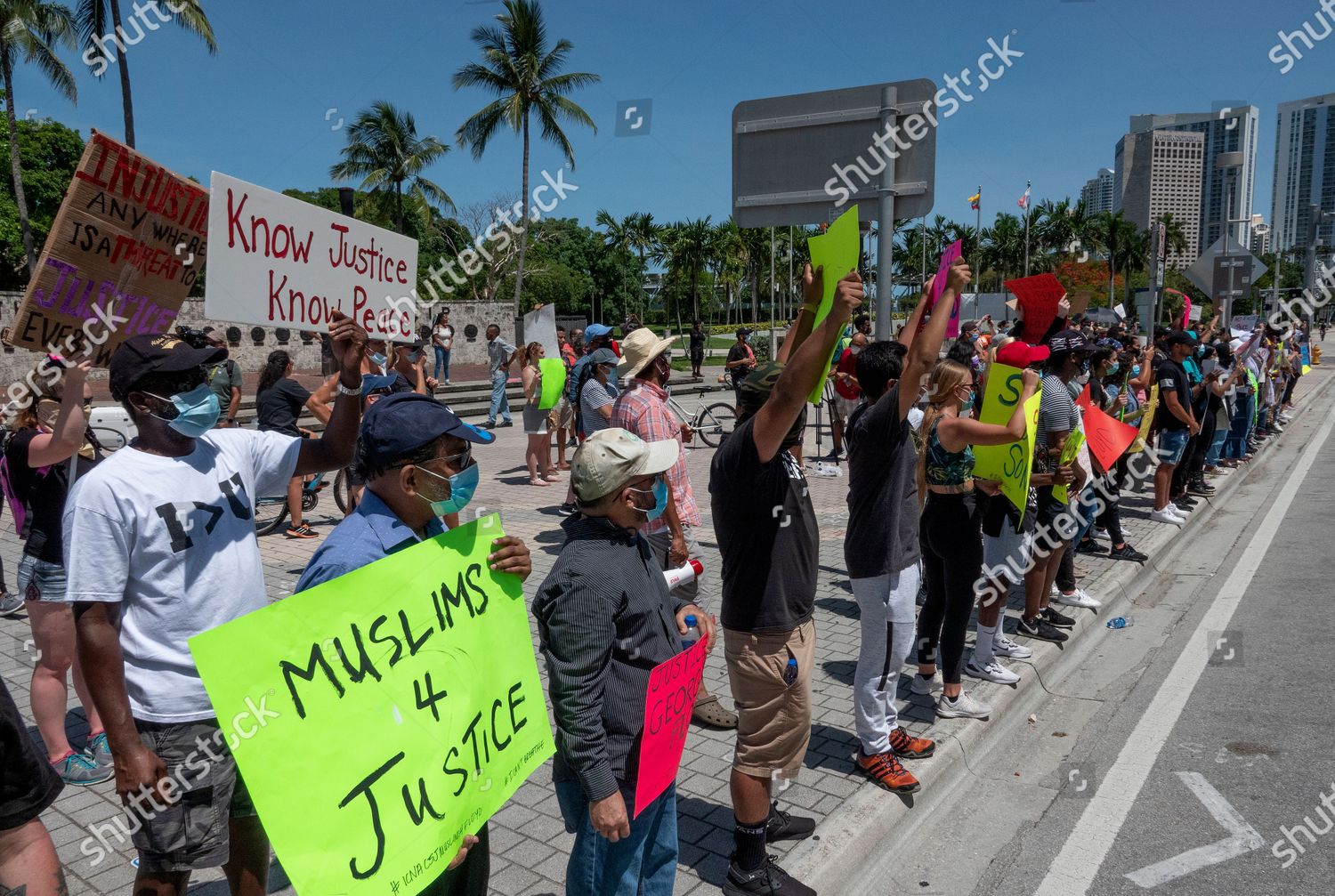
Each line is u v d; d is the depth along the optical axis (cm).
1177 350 837
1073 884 313
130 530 204
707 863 309
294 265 244
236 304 229
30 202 3609
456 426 208
